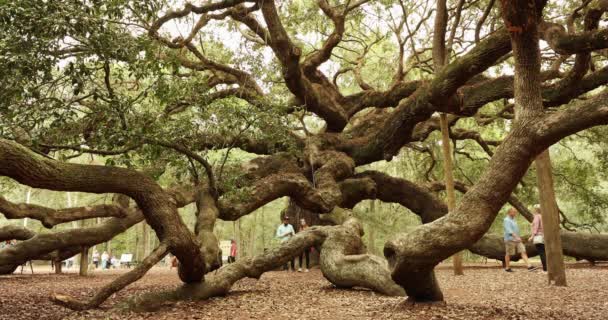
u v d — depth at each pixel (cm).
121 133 812
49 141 845
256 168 1720
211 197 1329
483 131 2780
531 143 654
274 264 1116
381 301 878
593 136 2316
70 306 765
